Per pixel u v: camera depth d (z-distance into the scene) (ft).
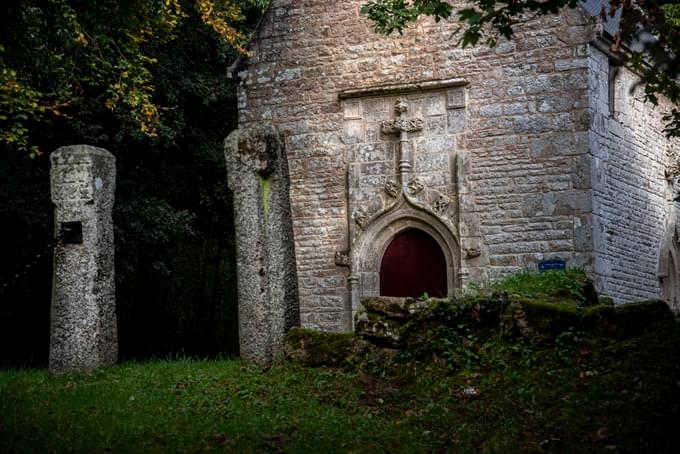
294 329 33.06
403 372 31.09
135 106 51.01
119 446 24.88
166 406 29.35
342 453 24.72
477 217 53.16
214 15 53.47
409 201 54.39
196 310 104.47
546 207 52.11
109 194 36.37
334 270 55.93
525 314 31.12
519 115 53.06
